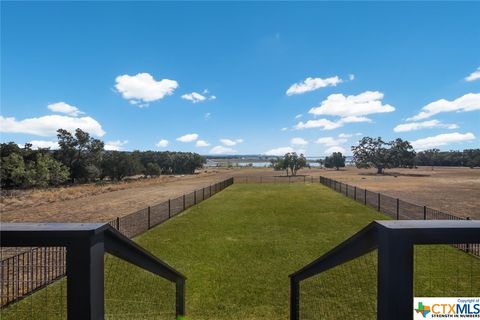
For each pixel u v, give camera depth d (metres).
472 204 20.19
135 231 11.42
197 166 89.44
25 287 5.80
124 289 5.66
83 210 18.73
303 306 5.20
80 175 51.84
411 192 28.66
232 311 5.25
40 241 1.18
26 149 46.50
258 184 36.72
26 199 24.50
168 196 26.67
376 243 1.37
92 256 1.19
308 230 11.49
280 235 10.72
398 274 1.12
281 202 19.59
